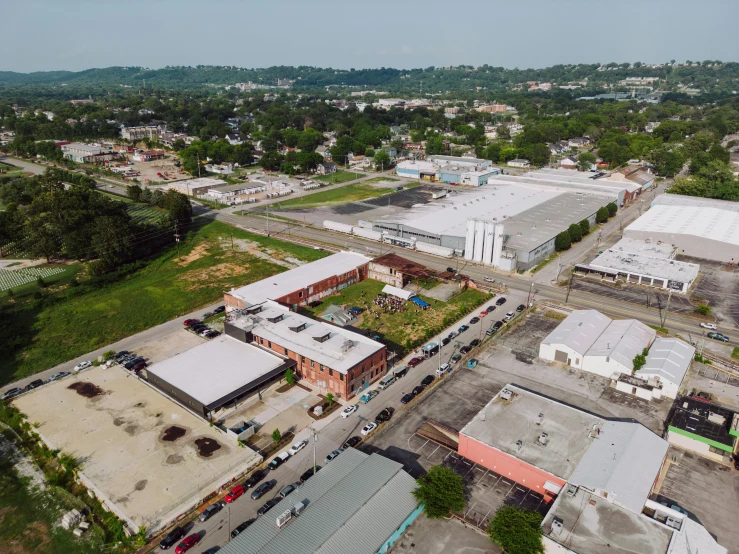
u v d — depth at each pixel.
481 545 49.47
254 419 68.25
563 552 45.50
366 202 180.88
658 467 55.19
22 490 56.91
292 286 102.19
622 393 73.12
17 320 96.69
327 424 67.25
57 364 82.31
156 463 59.03
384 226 142.12
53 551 49.47
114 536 50.50
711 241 127.12
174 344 88.12
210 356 79.12
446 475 53.66
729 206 161.38
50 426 65.38
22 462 60.94
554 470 54.31
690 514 52.72
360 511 49.34
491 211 152.88
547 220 144.75
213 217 164.12
